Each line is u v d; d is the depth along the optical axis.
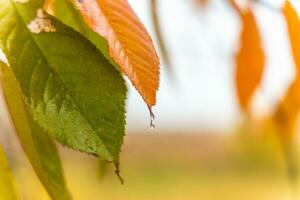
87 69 0.59
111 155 0.58
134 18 0.58
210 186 4.70
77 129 0.58
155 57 0.58
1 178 0.65
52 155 0.64
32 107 0.58
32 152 0.63
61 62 0.59
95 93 0.59
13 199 0.66
